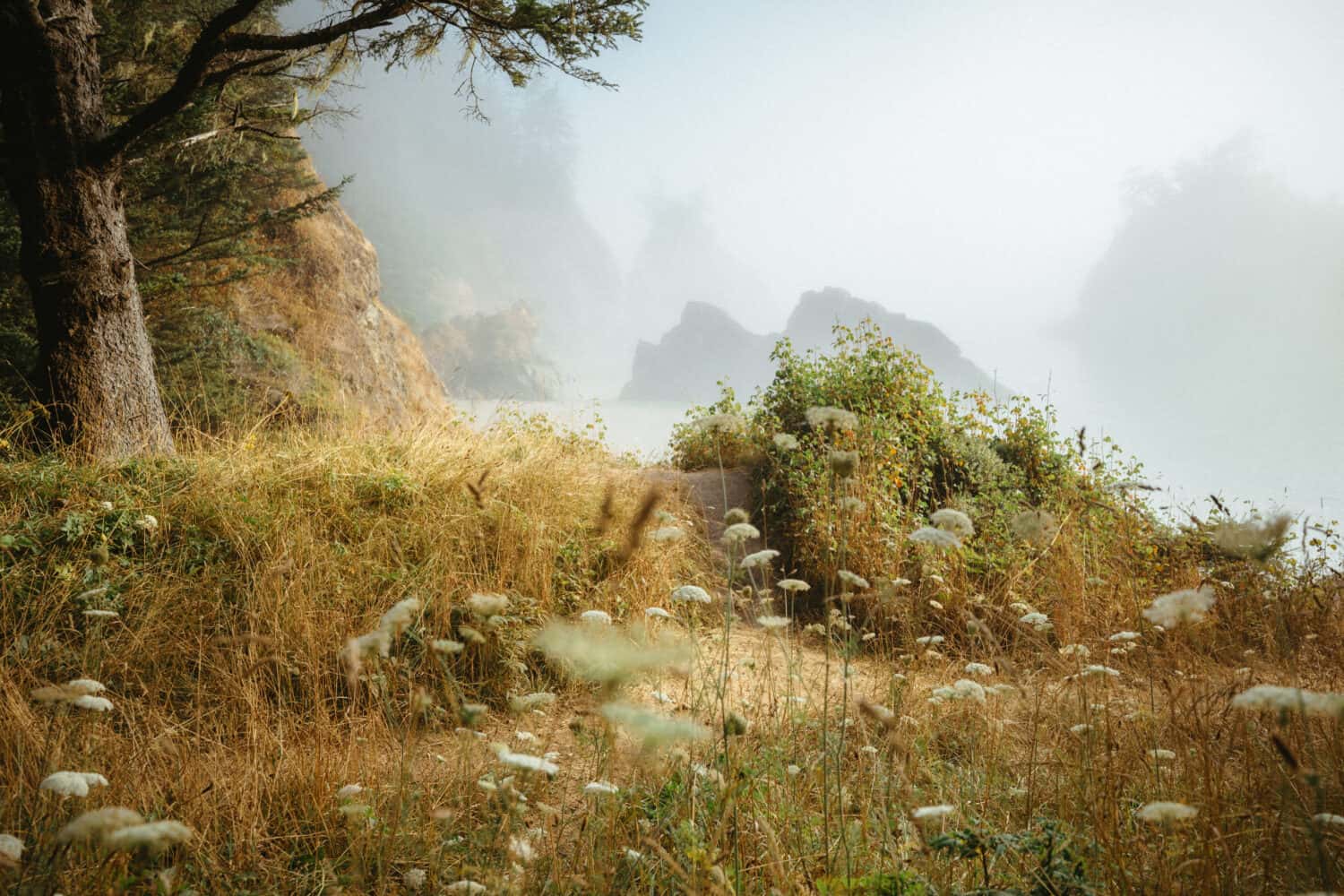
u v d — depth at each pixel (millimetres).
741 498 8633
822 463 7820
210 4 13602
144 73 11094
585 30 8438
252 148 15133
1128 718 3227
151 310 12719
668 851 2508
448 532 5500
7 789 2693
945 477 8734
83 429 7031
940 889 2221
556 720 3809
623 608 5211
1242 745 2812
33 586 4426
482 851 2537
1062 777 2908
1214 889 2053
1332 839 2199
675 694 3807
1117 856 2209
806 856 2416
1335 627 4918
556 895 2297
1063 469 9078
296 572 4637
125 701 3633
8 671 3611
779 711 3641
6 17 7055
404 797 2809
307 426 8266
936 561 6043
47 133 7301
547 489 6426
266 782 3047
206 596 4551
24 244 7406
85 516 4910
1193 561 6336
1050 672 4242
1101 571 6230
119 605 4375
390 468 6242
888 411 9336
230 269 15383
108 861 2037
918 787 2832
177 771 3020
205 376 12539
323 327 17891
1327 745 2545
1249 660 4262
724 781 2512
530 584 5109
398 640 4324
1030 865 2264
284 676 4016
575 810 2863
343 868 2615
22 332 10094
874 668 4379
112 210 7734
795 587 3318
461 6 8359
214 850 2568
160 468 5805
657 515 5859
